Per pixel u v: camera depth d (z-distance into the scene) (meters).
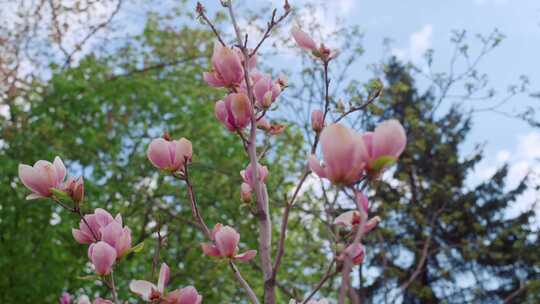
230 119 1.96
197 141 9.94
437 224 15.34
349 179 1.29
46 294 8.27
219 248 1.89
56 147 8.99
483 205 16.78
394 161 1.28
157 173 9.79
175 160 1.99
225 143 9.73
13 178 8.45
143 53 11.30
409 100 16.44
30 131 9.05
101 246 1.90
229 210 9.42
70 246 8.89
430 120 12.80
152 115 10.09
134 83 9.98
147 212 9.29
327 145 1.29
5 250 8.20
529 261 15.94
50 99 9.47
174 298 1.92
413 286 13.34
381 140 1.30
